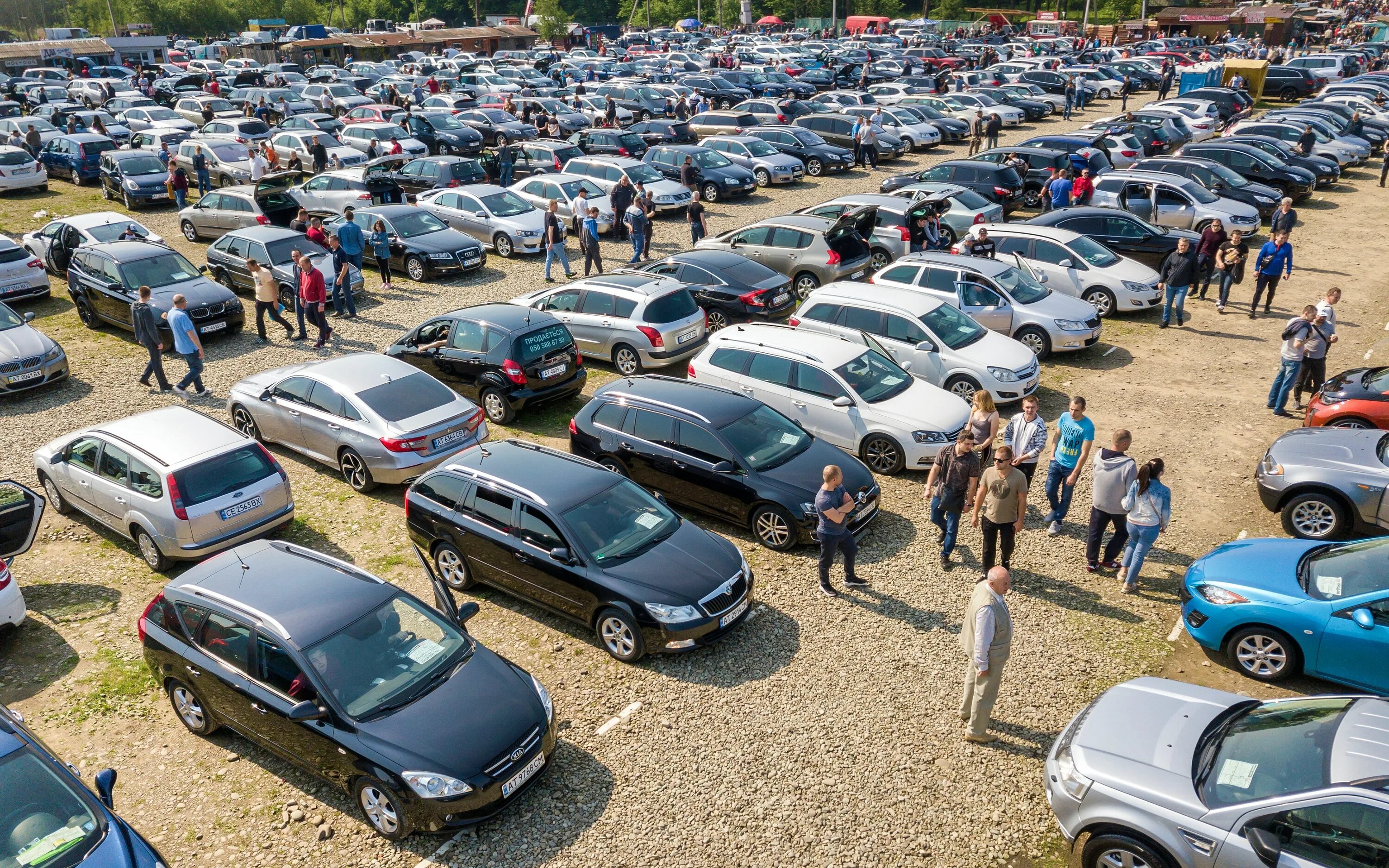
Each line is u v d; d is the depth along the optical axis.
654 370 15.46
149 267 17.45
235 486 10.42
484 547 9.55
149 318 14.73
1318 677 7.99
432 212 22.00
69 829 5.58
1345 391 11.90
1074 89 43.75
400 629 7.64
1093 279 18.08
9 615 9.09
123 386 15.56
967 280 16.27
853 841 6.74
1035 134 38.31
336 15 132.88
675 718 8.05
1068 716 7.98
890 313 14.41
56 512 11.98
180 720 8.28
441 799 6.52
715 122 34.50
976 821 6.93
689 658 8.89
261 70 55.50
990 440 11.14
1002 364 13.66
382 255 20.34
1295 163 27.86
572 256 23.03
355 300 19.84
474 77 50.88
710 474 10.85
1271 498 10.50
